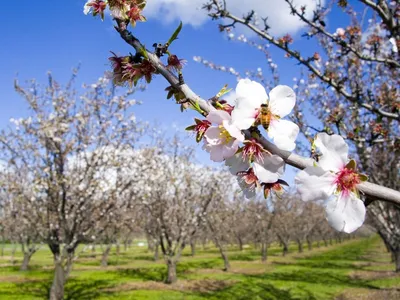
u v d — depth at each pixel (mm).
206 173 19812
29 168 10797
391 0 4871
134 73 1225
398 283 15719
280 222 34000
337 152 991
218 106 1086
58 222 10961
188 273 21188
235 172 1116
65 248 10969
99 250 43406
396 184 8219
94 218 11250
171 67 1201
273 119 1027
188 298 13758
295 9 4461
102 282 17391
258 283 17281
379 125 4773
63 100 11094
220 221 24312
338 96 8641
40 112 10883
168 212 18188
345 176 980
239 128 1002
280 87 1061
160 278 18828
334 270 21797
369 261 26953
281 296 14156
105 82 11617
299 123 5910
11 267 24109
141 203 15344
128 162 12211
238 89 1076
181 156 19469
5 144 10523
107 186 11617
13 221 20016
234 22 4402
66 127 10633
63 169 10781
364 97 5082
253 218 33156
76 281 17688
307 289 15531
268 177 1011
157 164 16734
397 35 4055
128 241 42281
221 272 21656
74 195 10984
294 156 1013
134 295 14250
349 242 56781
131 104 11703
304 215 39406
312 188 984
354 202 969
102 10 1238
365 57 4453
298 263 26500
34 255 38094
